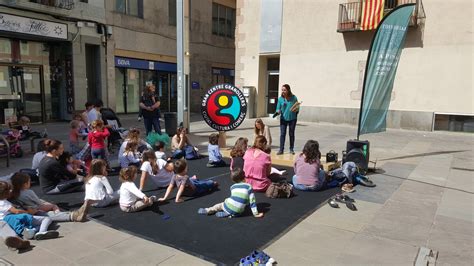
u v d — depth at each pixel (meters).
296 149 8.84
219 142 8.83
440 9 12.02
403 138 11.27
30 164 7.29
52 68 14.74
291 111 7.67
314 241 3.73
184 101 11.10
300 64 15.02
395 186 5.86
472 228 4.15
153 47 18.77
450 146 9.83
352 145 6.63
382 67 6.68
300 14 14.81
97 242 3.69
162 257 3.37
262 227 4.10
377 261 3.31
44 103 14.48
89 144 6.59
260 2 15.84
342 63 14.03
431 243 3.73
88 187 4.58
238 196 4.35
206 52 22.06
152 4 18.45
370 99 6.70
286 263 3.25
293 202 5.00
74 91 14.75
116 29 16.50
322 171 5.68
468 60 11.73
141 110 9.73
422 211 4.70
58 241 3.71
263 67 16.62
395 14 6.60
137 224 4.17
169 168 5.64
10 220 3.79
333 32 14.11
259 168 5.40
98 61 15.93
